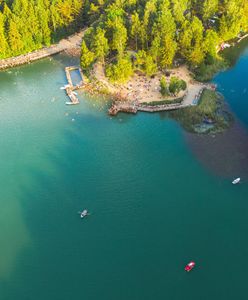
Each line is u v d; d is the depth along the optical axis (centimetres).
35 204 11750
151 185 12131
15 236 10831
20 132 14638
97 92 16375
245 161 12738
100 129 14525
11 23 18612
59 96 16525
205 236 10544
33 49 19900
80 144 13900
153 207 11425
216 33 18425
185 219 11031
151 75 16975
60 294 9450
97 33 17625
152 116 14925
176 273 9712
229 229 10700
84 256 10231
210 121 14350
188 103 15225
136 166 12850
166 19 17362
